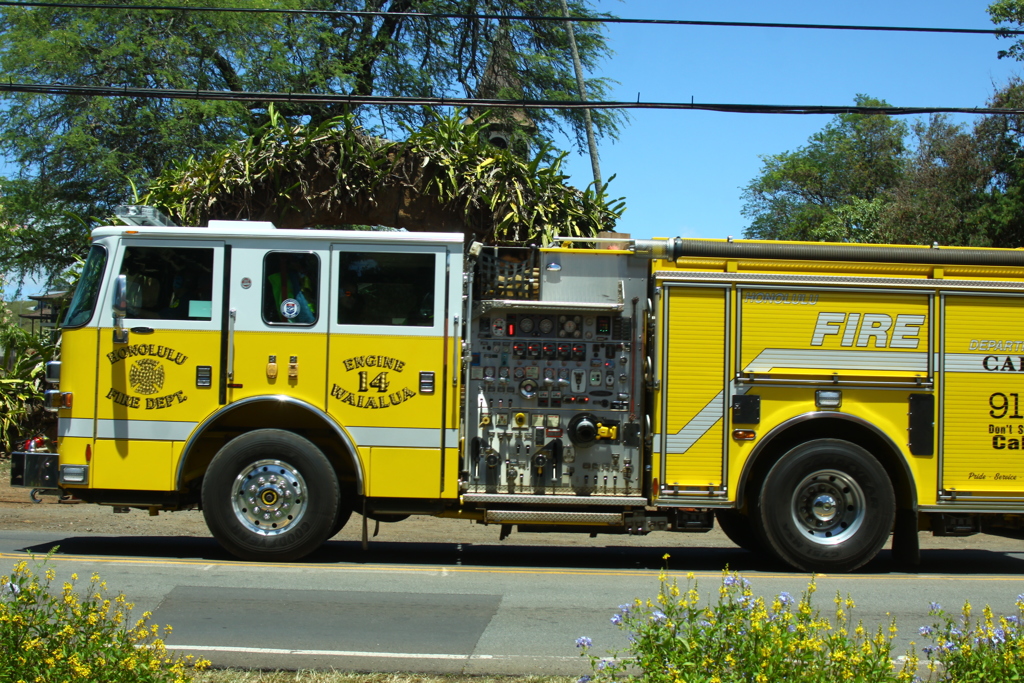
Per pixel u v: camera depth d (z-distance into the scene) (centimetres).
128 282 776
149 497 773
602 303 798
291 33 2055
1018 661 400
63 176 1816
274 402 770
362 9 2377
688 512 800
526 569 790
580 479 793
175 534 965
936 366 787
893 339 787
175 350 769
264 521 765
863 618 628
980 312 791
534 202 1148
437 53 2434
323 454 766
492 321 801
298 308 776
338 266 779
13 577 440
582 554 904
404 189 1168
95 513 1090
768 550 801
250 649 522
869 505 775
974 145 2642
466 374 787
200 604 621
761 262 795
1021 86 2527
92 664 390
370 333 774
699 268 796
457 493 777
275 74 2014
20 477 772
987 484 786
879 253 791
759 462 799
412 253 781
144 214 802
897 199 2972
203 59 1936
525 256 803
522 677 485
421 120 2383
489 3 2381
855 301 788
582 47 2381
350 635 555
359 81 2297
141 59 1781
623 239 798
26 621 408
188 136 1841
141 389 767
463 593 677
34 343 1438
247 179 1146
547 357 799
